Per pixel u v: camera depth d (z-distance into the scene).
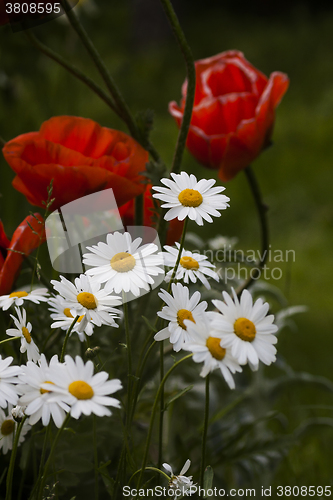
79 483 0.92
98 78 2.44
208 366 0.77
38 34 1.80
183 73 6.75
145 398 1.05
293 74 7.00
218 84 1.12
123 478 0.84
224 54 1.13
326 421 1.44
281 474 1.42
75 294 0.80
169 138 4.74
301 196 4.17
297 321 2.59
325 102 5.89
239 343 0.77
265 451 1.05
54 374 0.75
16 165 0.89
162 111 5.50
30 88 1.82
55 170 0.88
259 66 7.29
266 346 0.78
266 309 0.78
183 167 3.94
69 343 0.95
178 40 0.90
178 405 1.20
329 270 3.23
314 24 8.55
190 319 0.80
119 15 3.45
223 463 1.04
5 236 0.92
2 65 1.74
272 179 4.52
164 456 1.09
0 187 1.52
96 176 0.88
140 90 5.77
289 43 7.76
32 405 0.75
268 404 1.44
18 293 0.85
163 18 7.83
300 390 1.95
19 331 0.81
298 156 4.89
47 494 0.86
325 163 4.76
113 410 0.92
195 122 1.07
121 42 3.33
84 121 0.94
